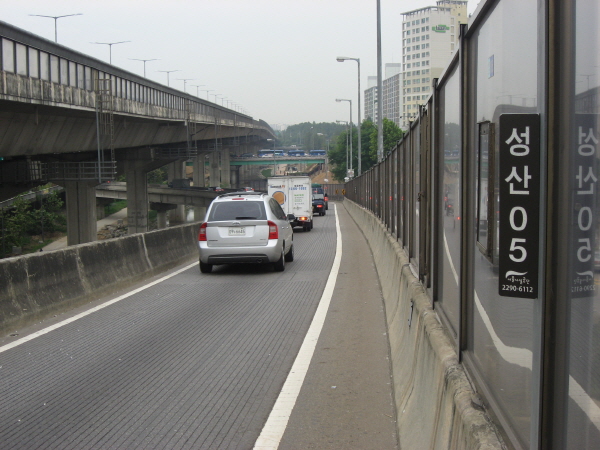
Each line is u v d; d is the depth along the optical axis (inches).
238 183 6638.8
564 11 80.2
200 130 3400.6
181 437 200.5
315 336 338.0
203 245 595.8
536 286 87.8
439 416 147.7
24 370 278.1
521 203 87.8
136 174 2876.5
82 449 190.9
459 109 154.3
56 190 3501.5
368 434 201.9
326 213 2300.7
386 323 368.8
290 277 572.7
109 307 429.4
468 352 145.3
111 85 1770.4
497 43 114.7
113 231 3486.7
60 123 1610.5
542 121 84.4
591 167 75.0
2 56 1205.1
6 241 2714.1
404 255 387.2
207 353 304.8
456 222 167.9
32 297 386.0
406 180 392.2
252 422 214.1
